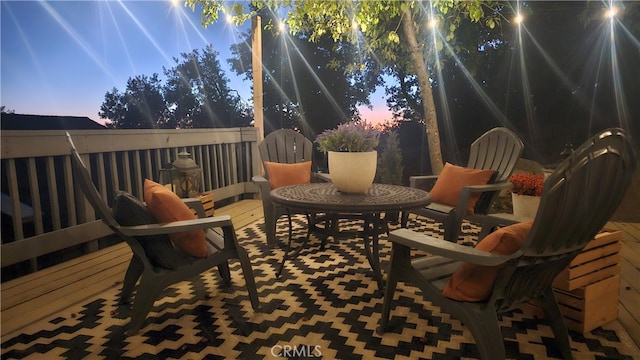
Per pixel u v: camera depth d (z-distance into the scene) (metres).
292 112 8.00
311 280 2.60
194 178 3.75
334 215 2.61
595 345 1.77
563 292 1.91
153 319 2.06
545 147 7.42
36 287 2.51
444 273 1.77
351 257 3.07
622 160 1.41
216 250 2.14
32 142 2.80
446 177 3.26
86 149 3.24
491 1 4.69
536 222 1.31
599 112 6.97
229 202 5.46
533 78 6.94
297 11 4.28
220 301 2.28
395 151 5.51
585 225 1.45
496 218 2.62
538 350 1.74
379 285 2.41
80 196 3.24
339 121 7.99
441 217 2.90
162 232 1.81
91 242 3.30
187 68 7.89
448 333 1.90
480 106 7.76
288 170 3.72
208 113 8.12
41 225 2.90
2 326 1.99
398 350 1.75
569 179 1.30
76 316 2.11
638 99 6.57
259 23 5.39
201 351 1.75
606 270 1.95
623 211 4.46
